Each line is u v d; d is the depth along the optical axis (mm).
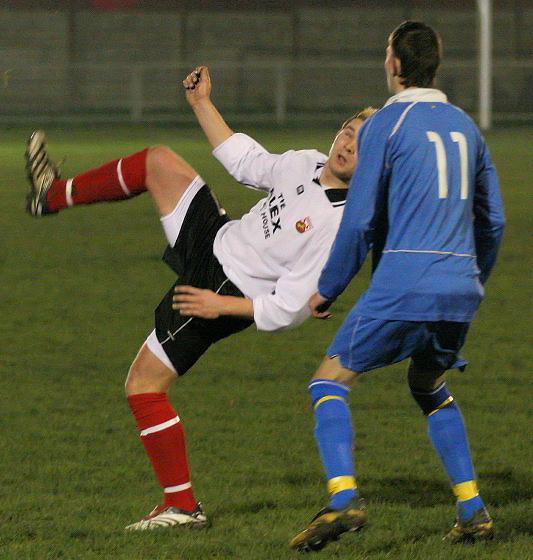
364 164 13039
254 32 124000
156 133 101125
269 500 16125
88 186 15984
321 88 119750
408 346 13336
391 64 13703
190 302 14367
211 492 16453
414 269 12984
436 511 15617
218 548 14016
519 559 13594
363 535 14547
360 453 18594
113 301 32250
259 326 14266
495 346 27203
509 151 86125
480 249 14148
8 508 15578
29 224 48281
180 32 123375
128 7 122500
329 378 13711
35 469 17531
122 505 15805
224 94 120812
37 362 25156
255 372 24500
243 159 15578
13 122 111938
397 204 13102
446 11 123812
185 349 14875
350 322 13320
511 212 53281
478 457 18375
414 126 13086
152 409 14867
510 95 119625
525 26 124000
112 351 26281
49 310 30938
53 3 121562
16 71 117688
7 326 28938
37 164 16188
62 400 21984
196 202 15422
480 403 22047
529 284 35656
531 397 22547
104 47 122812
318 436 13344
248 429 20078
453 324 13352
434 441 14453
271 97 120438
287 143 87875
